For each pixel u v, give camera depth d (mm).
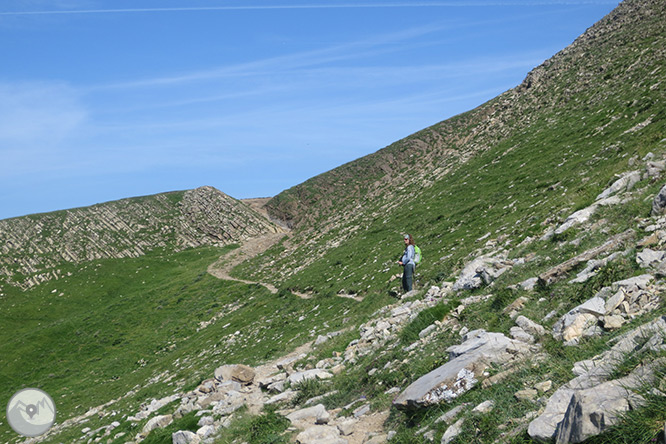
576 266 11398
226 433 13969
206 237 165500
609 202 15961
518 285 12594
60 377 71938
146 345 78500
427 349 12250
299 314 46094
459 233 43688
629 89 61000
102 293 123000
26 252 152125
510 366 8109
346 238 83938
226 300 88625
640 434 4348
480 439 6336
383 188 117875
